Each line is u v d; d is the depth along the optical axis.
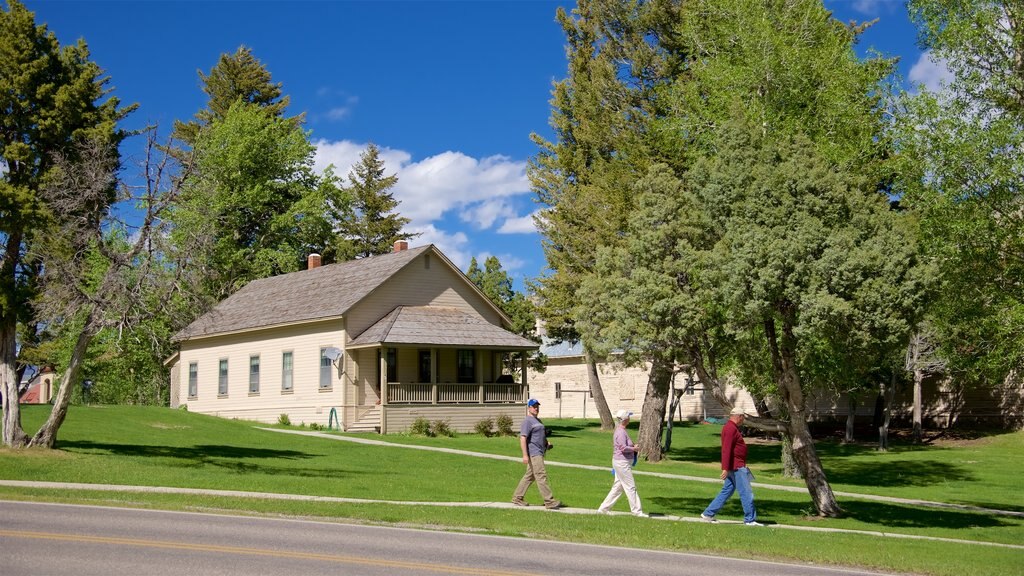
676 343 19.12
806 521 18.69
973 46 20.19
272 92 69.69
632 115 37.94
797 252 16.72
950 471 31.94
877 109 25.25
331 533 13.37
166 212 22.83
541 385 63.03
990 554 14.71
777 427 19.75
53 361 48.81
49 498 16.00
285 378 41.34
